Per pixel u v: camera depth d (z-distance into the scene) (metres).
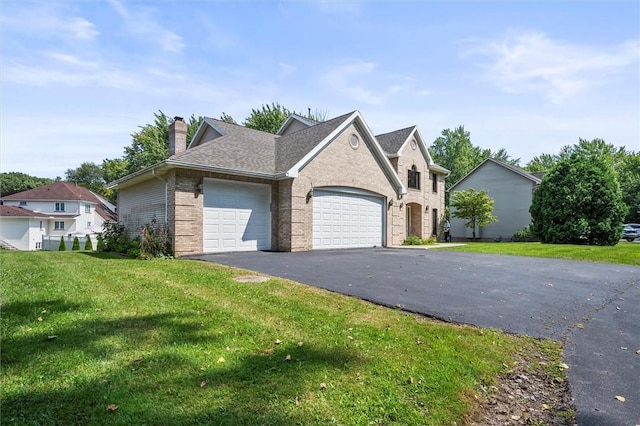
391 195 19.06
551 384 3.57
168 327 4.34
